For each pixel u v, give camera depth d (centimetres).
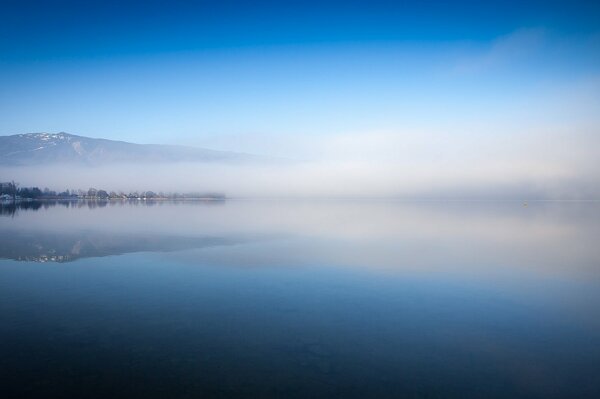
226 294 1542
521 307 1412
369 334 1154
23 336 1107
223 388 846
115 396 806
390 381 888
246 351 1031
